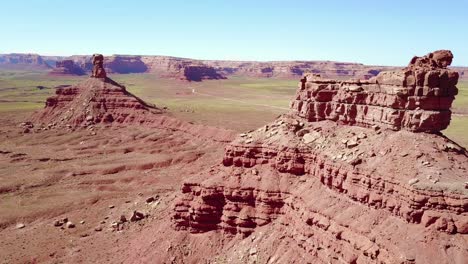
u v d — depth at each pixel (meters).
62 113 182.50
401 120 50.59
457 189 40.97
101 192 100.62
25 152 141.12
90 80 190.38
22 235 77.44
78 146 148.88
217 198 58.94
